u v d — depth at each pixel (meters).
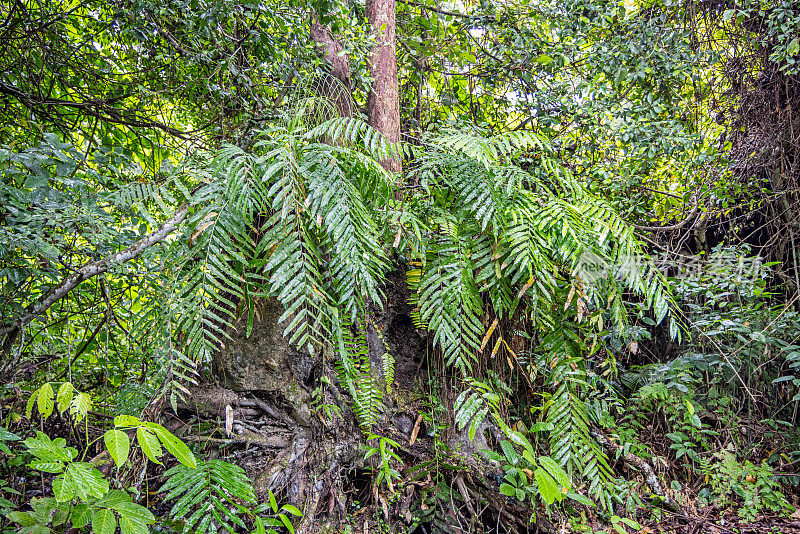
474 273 1.87
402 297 2.29
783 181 3.17
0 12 2.18
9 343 1.62
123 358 2.41
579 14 3.16
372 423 1.88
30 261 1.66
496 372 2.29
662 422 2.82
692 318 2.98
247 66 2.41
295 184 1.52
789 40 2.82
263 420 1.96
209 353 1.41
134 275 1.70
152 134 2.64
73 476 1.04
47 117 2.35
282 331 2.00
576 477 2.16
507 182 1.85
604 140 3.23
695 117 3.38
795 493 2.57
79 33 2.46
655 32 3.04
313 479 1.86
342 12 2.42
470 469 2.04
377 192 1.73
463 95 3.71
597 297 1.85
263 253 1.68
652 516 2.32
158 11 2.11
